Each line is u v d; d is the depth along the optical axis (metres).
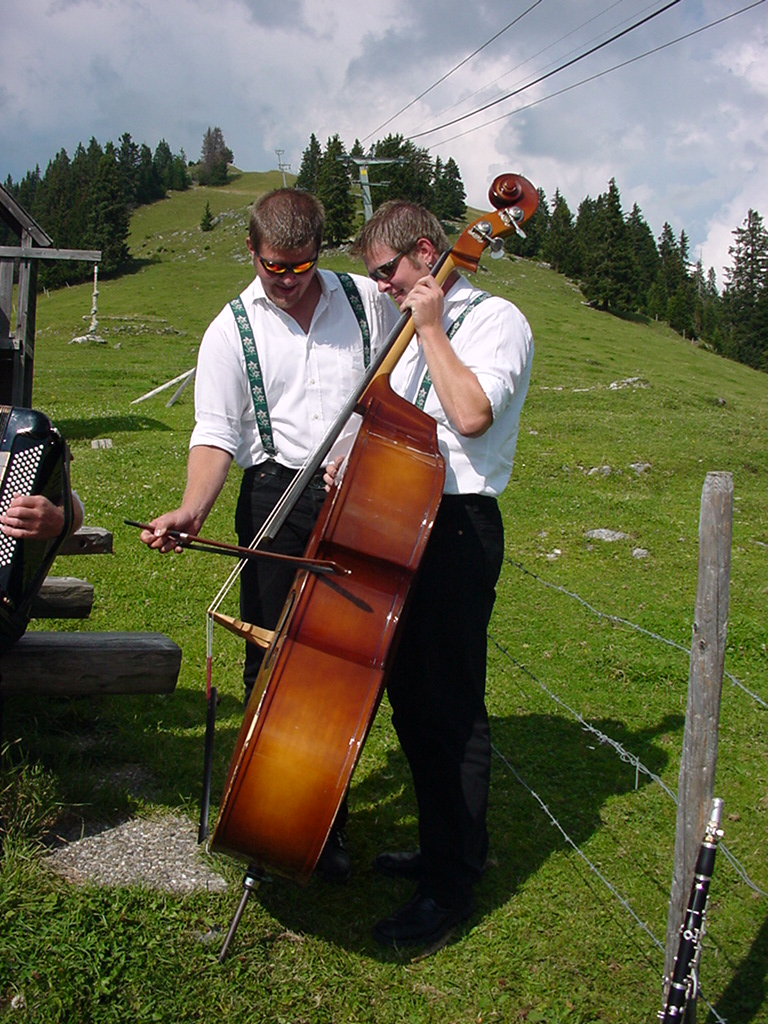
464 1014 2.96
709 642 2.53
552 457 14.39
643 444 16.02
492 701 5.61
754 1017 3.07
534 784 4.54
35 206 131.62
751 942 3.46
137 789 3.98
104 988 2.82
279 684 2.85
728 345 88.38
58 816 3.61
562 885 3.66
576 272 96.12
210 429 3.42
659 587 8.57
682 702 5.83
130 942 3.01
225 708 5.04
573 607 7.66
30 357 11.48
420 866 3.60
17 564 3.11
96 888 3.19
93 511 9.51
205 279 83.31
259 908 3.28
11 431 3.10
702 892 2.56
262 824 2.80
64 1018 2.72
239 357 3.44
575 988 3.10
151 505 9.99
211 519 9.69
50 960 2.87
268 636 3.14
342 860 3.52
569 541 9.95
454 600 3.19
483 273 87.62
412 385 3.31
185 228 119.25
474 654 3.24
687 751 2.61
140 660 3.98
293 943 3.16
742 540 10.77
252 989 2.93
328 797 2.79
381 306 3.68
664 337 73.75
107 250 90.88
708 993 3.17
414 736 3.33
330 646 2.89
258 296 3.46
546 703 5.64
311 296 3.49
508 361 3.10
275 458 3.52
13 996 2.75
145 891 3.23
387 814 4.09
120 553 8.00
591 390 24.30
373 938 3.23
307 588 2.92
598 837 4.06
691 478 14.17
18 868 3.14
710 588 2.51
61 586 4.53
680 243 141.62
